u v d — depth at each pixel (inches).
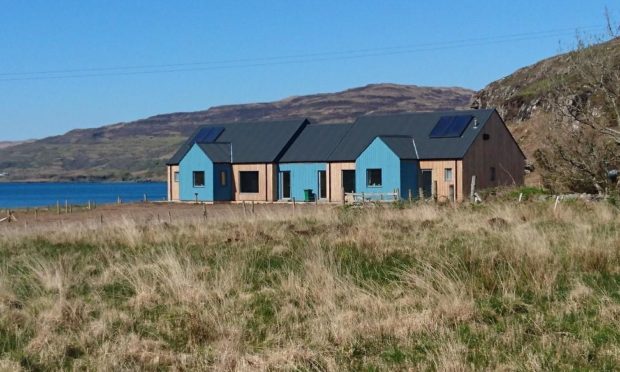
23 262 590.6
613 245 482.9
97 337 344.2
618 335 302.8
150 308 401.7
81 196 4608.8
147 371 297.3
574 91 1072.2
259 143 1974.7
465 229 656.4
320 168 1825.8
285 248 576.4
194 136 2140.7
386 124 1876.2
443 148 1717.5
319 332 331.3
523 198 1028.5
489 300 371.9
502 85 3646.7
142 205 1815.9
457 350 290.4
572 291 374.6
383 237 607.5
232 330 342.3
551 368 270.1
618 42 1032.2
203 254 575.5
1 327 368.2
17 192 5959.6
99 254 614.2
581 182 1084.5
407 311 357.1
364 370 284.4
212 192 1910.7
